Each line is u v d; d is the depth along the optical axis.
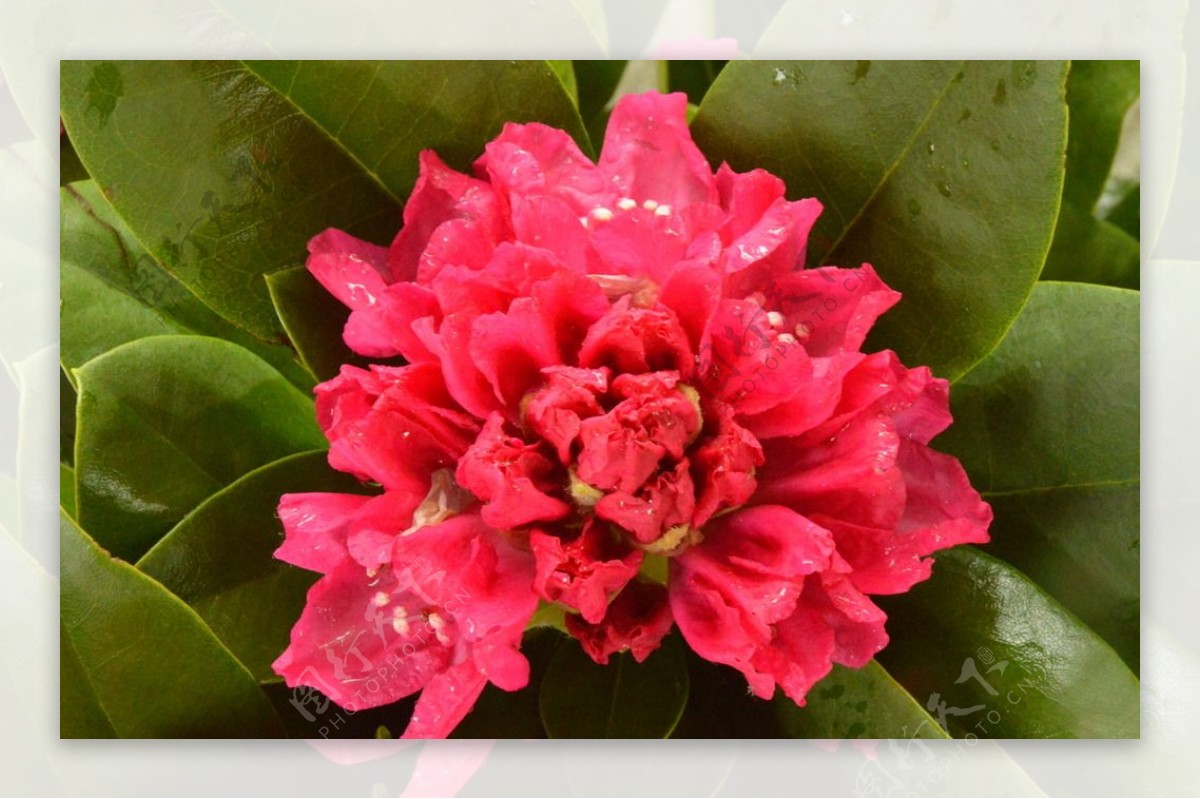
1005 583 0.45
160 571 0.46
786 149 0.44
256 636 0.46
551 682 0.45
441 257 0.41
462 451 0.41
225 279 0.45
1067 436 0.46
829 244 0.44
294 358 0.47
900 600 0.46
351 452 0.40
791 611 0.39
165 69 0.45
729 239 0.41
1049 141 0.43
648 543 0.41
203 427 0.46
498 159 0.42
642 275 0.41
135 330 0.46
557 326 0.40
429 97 0.45
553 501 0.40
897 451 0.41
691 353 0.40
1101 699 0.45
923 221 0.44
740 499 0.40
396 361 0.44
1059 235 0.47
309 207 0.45
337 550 0.42
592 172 0.42
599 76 0.46
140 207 0.45
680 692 0.45
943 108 0.44
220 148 0.45
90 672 0.46
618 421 0.39
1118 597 0.46
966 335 0.44
